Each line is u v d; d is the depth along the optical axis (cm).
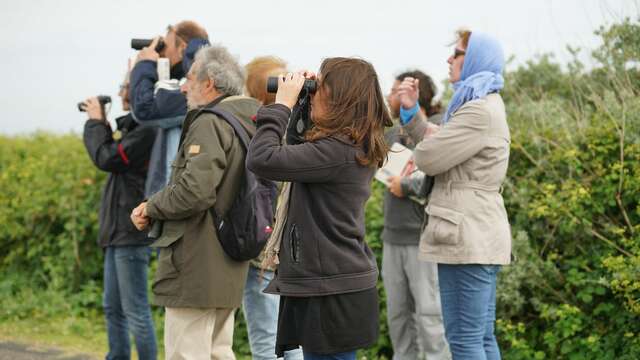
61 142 1209
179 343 536
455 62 614
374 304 448
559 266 758
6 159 1204
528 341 758
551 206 729
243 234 531
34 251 1084
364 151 445
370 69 449
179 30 720
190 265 529
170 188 528
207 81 576
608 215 741
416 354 729
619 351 701
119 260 704
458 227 551
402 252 709
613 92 800
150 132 693
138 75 691
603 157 747
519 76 1066
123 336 726
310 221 435
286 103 450
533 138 795
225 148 532
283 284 438
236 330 897
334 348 430
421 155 561
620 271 674
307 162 427
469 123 556
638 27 874
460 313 556
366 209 849
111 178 715
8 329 973
